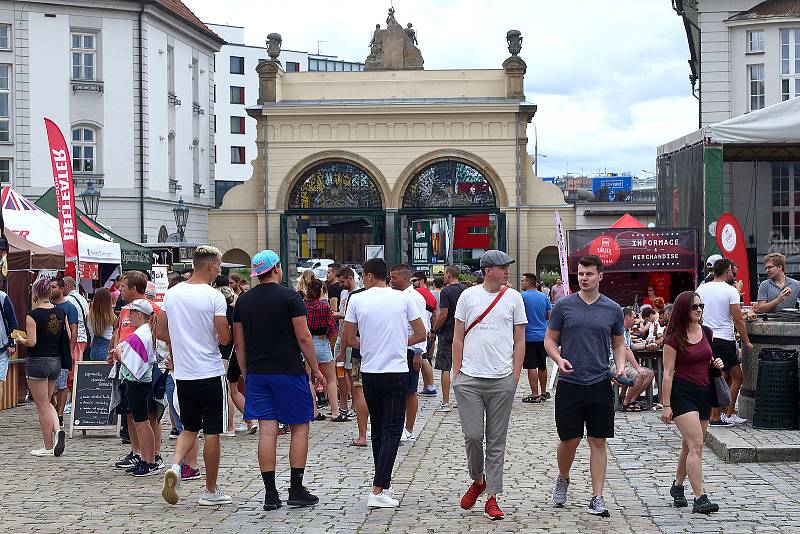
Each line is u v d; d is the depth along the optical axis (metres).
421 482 11.53
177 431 14.89
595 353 9.72
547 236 48.16
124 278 11.99
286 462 12.97
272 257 10.15
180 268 29.62
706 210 22.66
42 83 44.16
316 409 17.20
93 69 45.31
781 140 22.30
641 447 13.85
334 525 9.31
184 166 51.06
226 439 14.84
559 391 9.84
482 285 10.05
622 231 25.70
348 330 10.53
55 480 11.80
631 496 10.61
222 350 14.84
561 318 9.82
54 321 13.62
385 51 50.50
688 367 9.81
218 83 94.38
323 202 48.72
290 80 49.28
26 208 22.06
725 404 9.98
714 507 9.60
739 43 34.59
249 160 96.31
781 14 33.88
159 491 11.09
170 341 10.38
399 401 10.27
